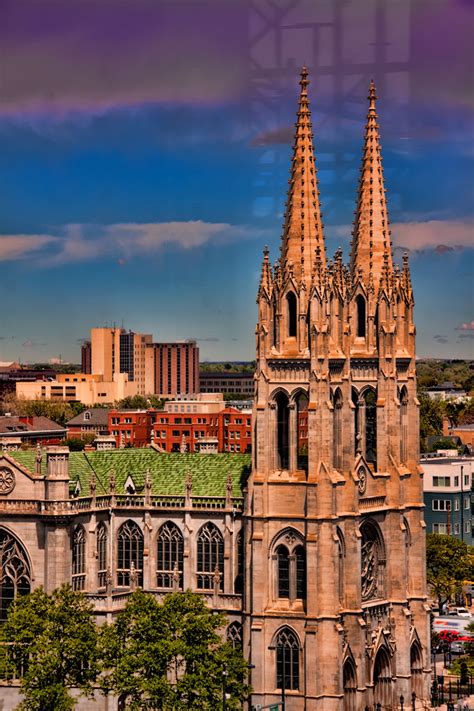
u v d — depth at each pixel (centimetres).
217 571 17775
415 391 18638
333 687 16938
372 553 18175
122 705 16650
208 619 16325
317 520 16962
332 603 17000
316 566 16950
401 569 18262
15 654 16350
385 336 18125
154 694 15825
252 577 17250
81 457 19125
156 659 16025
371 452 18725
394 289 18262
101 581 18612
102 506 18612
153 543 18488
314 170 17650
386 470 18288
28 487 18038
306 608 17012
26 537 18012
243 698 16350
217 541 18175
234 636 17662
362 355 18138
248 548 17388
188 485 18300
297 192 17538
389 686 18162
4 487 18138
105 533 18688
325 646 16950
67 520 17838
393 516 18250
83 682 16175
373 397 18738
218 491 18275
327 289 17275
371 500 18025
